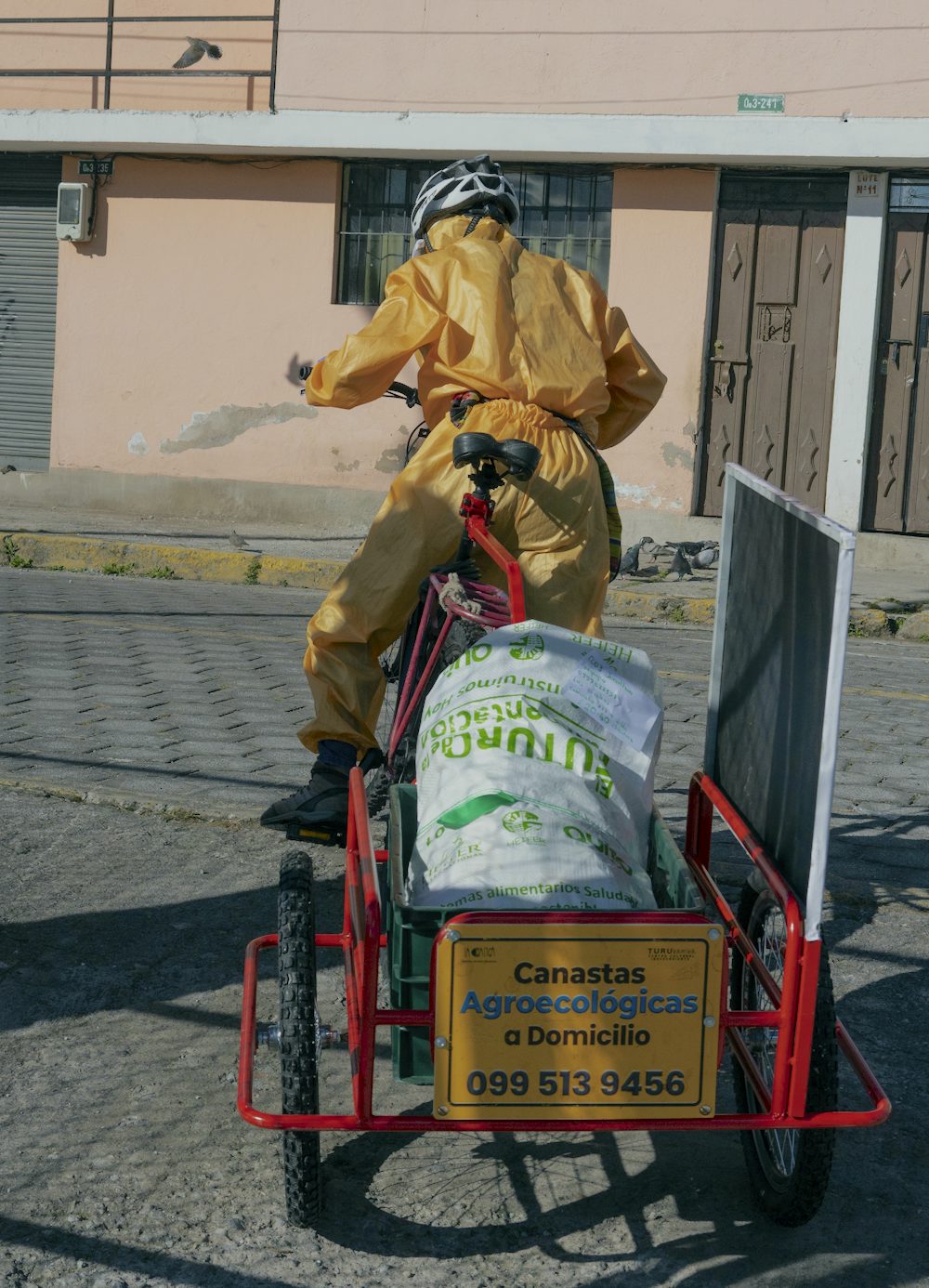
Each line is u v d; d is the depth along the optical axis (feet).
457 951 9.43
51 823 19.03
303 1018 10.45
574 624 15.30
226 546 42.37
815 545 9.86
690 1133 12.53
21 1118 12.23
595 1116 9.60
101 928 15.89
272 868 17.80
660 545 42.86
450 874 10.45
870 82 41.52
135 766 21.45
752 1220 11.15
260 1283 10.16
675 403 44.68
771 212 43.78
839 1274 10.48
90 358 49.83
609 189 45.16
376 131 44.93
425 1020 9.60
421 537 15.31
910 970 15.49
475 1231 10.91
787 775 10.41
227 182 47.88
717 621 12.45
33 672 27.17
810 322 43.86
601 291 16.43
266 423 48.42
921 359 43.19
